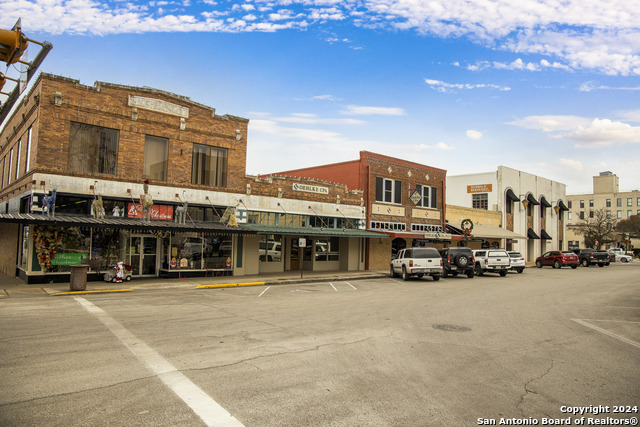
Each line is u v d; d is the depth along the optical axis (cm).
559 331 984
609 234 7081
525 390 578
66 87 1756
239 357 694
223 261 2238
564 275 2964
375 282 2241
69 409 470
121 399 502
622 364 713
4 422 432
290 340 826
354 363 682
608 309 1355
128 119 1914
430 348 796
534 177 5091
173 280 1962
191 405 491
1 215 1554
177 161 2061
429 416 480
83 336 802
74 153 1780
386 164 3234
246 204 2336
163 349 727
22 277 1794
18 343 742
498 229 4238
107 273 1783
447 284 2169
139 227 1719
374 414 481
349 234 2664
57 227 1733
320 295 1616
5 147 2405
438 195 3681
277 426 443
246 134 2338
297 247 2831
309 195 2684
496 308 1330
